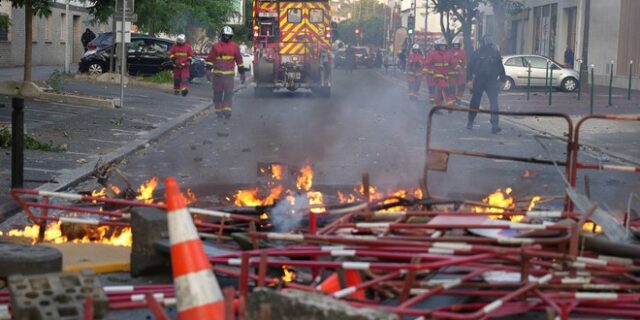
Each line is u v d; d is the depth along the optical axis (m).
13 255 6.26
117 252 7.41
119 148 15.95
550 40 57.91
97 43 41.06
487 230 6.37
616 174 13.41
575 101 33.66
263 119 23.70
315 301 4.20
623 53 46.66
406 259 5.68
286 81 33.28
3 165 12.93
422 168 13.65
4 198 10.23
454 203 7.88
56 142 16.42
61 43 62.53
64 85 32.38
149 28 45.16
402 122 23.03
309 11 33.25
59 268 6.41
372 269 5.44
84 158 14.34
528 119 25.17
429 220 6.86
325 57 33.44
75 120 20.81
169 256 6.77
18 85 26.05
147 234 6.82
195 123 22.64
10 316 5.16
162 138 18.69
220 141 17.89
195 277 4.04
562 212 7.04
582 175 13.22
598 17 50.34
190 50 33.12
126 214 8.03
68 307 4.76
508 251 5.54
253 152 15.79
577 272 5.79
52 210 9.40
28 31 26.02
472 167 13.83
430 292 5.34
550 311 5.19
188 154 15.61
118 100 26.80
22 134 10.67
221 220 7.54
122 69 25.62
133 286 6.28
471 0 45.09
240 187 11.53
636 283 5.95
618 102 33.28
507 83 41.44
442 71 28.36
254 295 4.34
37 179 11.87
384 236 6.22
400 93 39.25
